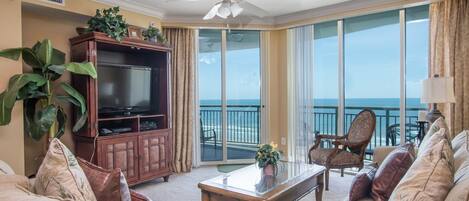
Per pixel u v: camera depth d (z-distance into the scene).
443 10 3.36
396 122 4.59
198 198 3.33
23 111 2.95
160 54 4.17
